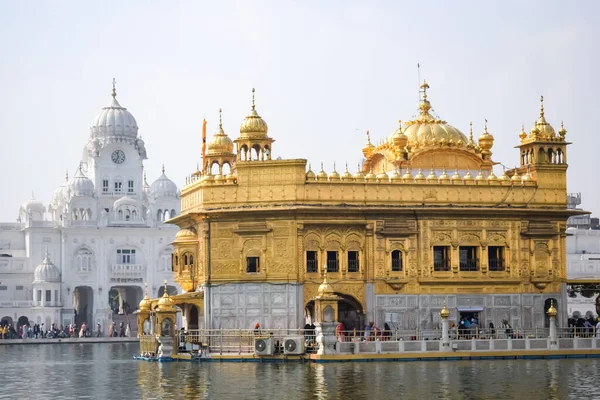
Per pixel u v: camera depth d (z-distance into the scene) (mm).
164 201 116562
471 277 53844
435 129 59938
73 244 112062
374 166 63219
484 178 54688
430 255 53312
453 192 54062
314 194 52188
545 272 55000
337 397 34688
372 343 47531
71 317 110750
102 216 113312
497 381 39000
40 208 116125
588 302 102688
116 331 105750
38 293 108375
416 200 53500
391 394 35375
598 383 38281
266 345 48562
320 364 46188
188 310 56656
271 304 51625
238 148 55688
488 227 54188
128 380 41938
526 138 56625
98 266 112375
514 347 48625
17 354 68375
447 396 34812
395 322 52812
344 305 55875
